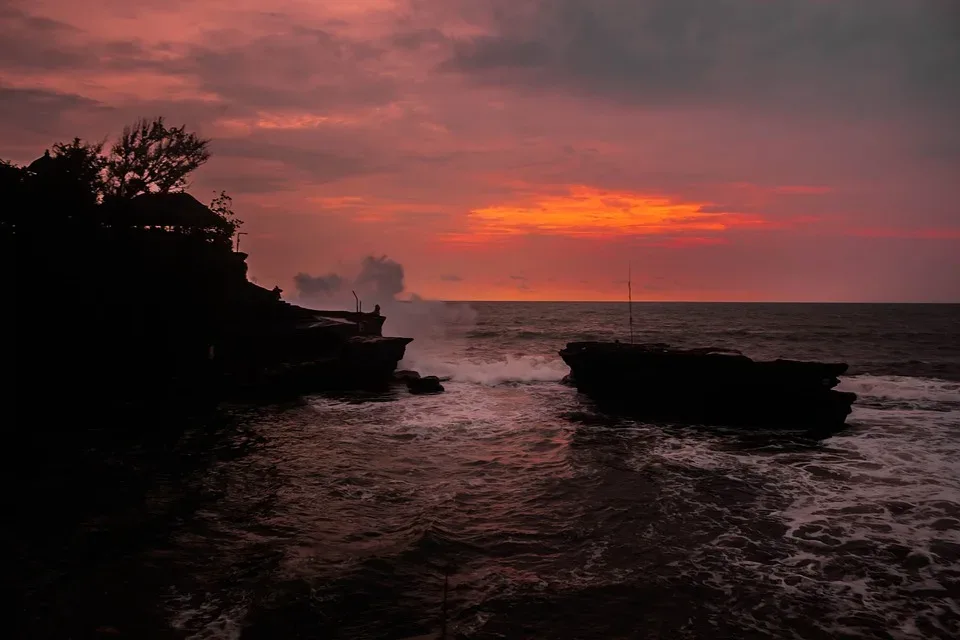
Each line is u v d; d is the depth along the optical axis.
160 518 11.55
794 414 20.94
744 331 67.75
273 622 7.84
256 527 11.18
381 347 29.80
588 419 22.11
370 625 7.82
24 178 21.86
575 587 8.95
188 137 31.92
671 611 8.30
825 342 53.34
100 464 15.05
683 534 11.03
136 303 23.80
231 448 17.19
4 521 11.12
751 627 7.90
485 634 7.66
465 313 114.94
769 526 11.40
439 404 25.25
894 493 13.29
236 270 30.62
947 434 19.23
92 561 9.59
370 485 13.88
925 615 8.20
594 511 12.21
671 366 23.38
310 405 24.75
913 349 46.81
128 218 25.91
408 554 9.99
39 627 7.59
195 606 8.23
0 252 19.31
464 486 13.85
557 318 103.38
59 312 20.62
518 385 31.16
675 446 17.92
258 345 29.23
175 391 24.25
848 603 8.52
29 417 18.72
